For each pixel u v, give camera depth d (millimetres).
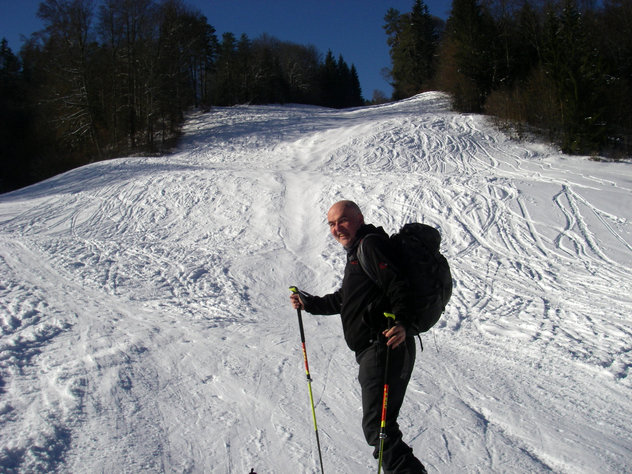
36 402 4109
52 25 32812
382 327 2609
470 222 12242
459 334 6645
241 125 33438
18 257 11289
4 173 40031
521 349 5926
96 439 3559
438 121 25406
